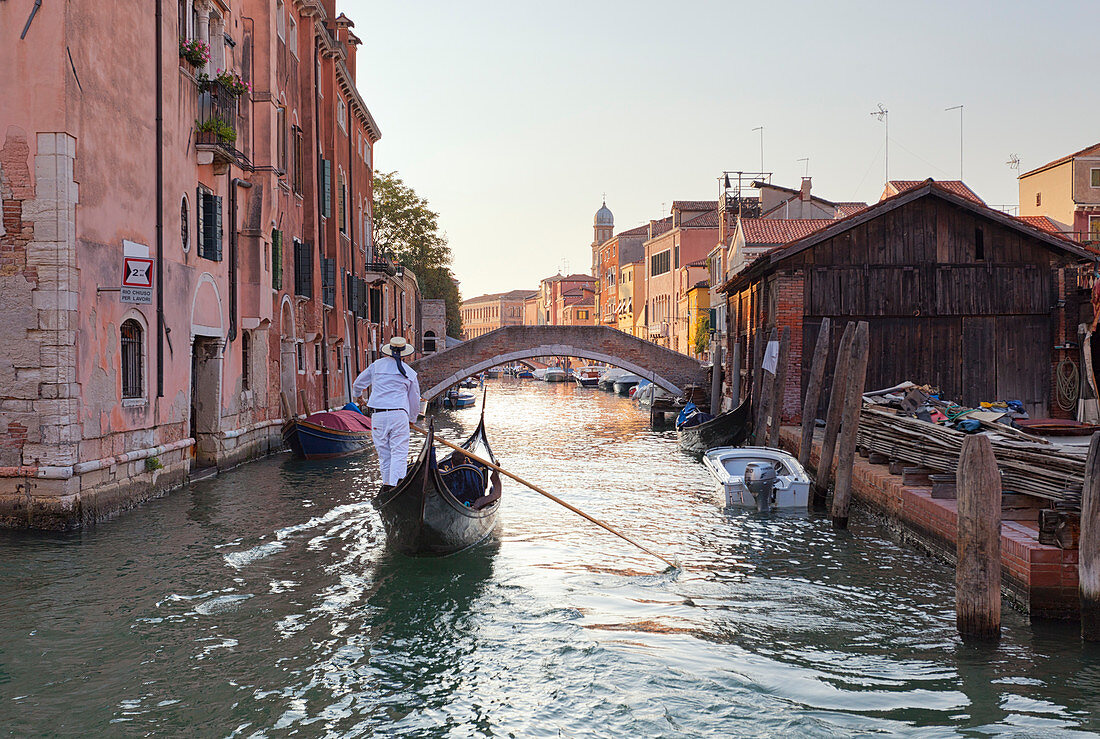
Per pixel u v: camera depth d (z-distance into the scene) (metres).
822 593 8.81
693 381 33.91
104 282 11.30
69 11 10.42
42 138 10.34
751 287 23.44
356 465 17.83
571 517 13.08
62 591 8.50
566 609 8.23
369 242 36.62
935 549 9.80
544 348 33.88
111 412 11.53
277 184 19.30
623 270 76.88
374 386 10.55
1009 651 6.86
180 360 13.91
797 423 18.30
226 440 16.52
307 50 23.50
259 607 8.21
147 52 12.61
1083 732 5.60
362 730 5.65
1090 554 6.83
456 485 11.54
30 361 10.38
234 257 16.83
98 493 11.23
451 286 66.19
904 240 17.95
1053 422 14.22
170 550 10.13
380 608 8.26
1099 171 38.59
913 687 6.30
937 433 10.59
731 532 11.77
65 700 6.05
